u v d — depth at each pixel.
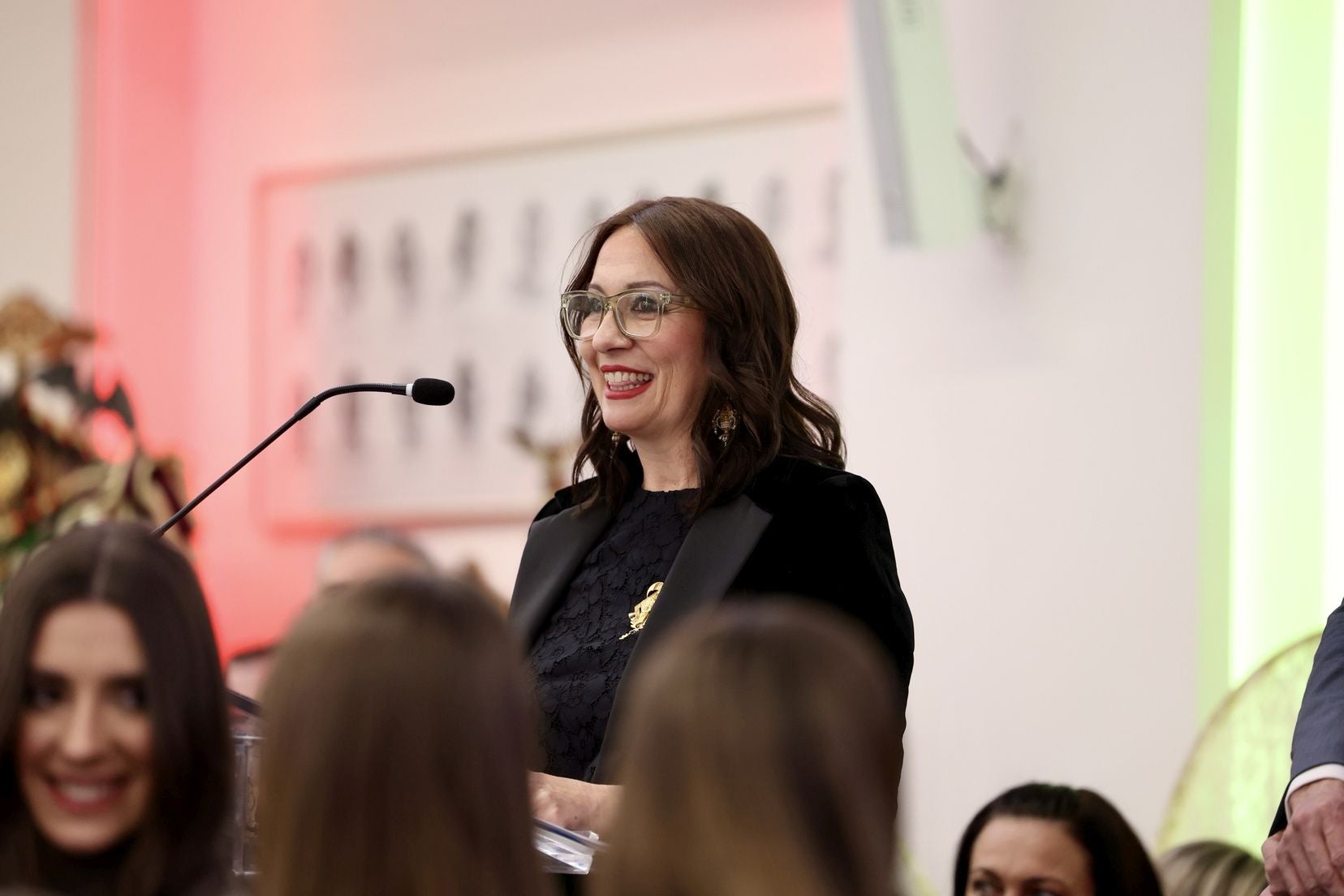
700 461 5.20
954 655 10.07
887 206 9.90
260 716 3.12
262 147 15.16
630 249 5.36
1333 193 9.92
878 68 9.84
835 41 12.89
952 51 10.23
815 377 12.64
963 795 9.99
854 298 10.59
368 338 14.56
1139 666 9.57
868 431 10.45
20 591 3.29
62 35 15.72
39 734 3.26
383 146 14.66
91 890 3.31
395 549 9.47
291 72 15.10
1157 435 9.60
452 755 2.85
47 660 3.25
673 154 13.41
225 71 15.36
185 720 3.26
